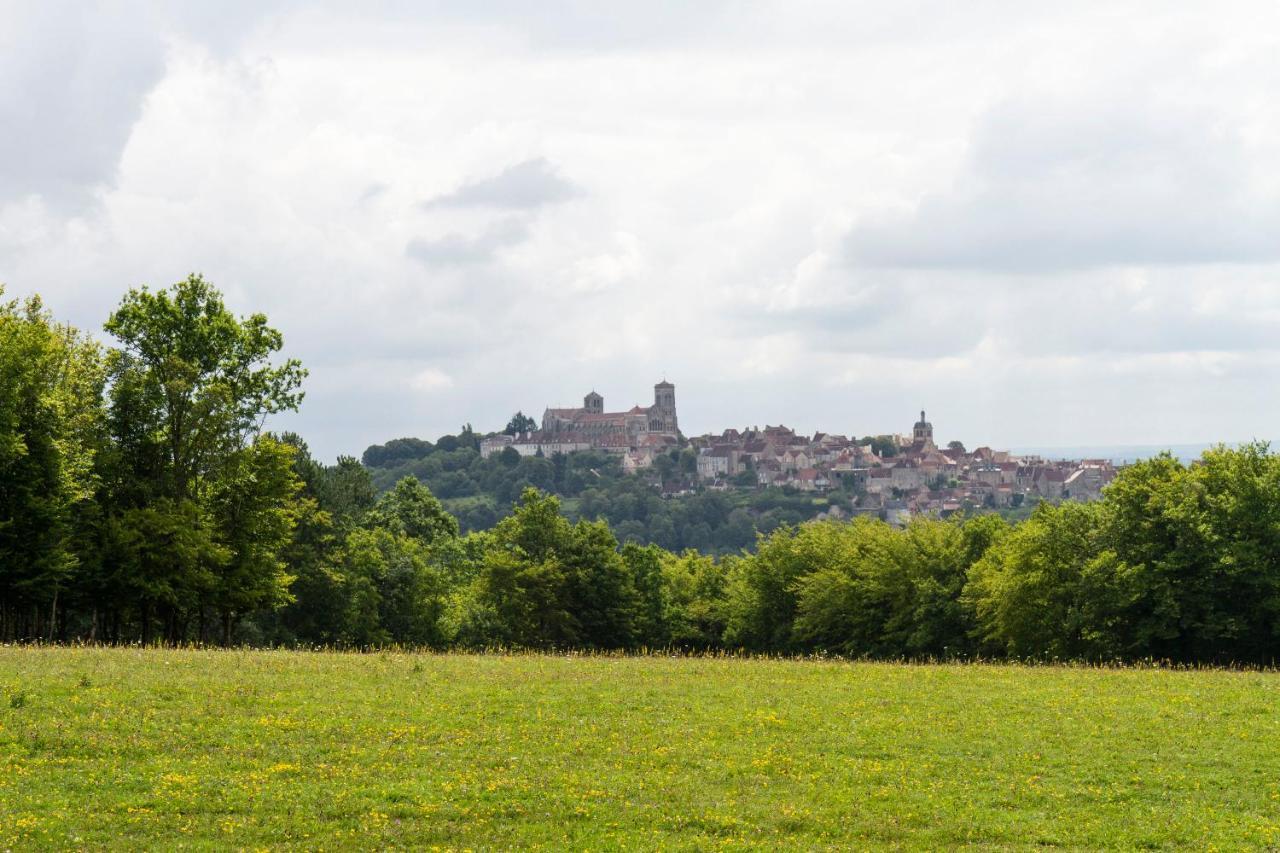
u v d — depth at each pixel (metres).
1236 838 22.98
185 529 55.09
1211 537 60.09
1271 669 46.62
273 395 63.88
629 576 98.69
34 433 50.72
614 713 31.25
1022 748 28.72
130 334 60.56
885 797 24.91
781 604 102.69
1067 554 68.50
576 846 21.75
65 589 53.53
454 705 31.25
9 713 27.67
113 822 21.92
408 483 134.12
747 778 25.95
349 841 21.62
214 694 30.81
